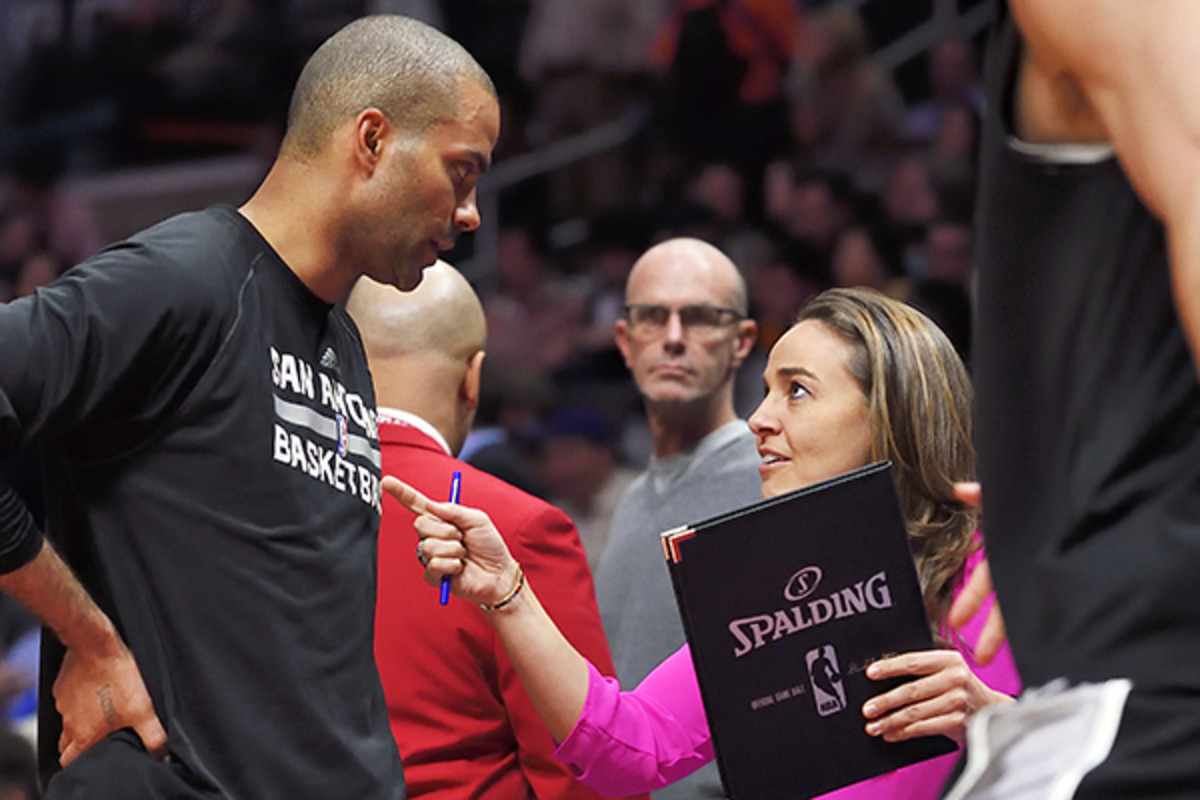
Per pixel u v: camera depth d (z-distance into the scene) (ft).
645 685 14.28
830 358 14.12
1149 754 6.61
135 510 10.95
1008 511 7.34
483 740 14.89
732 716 11.49
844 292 14.67
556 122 50.65
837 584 11.67
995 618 8.31
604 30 50.52
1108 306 6.89
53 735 11.41
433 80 11.96
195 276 10.93
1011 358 7.27
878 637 11.65
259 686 11.03
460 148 12.09
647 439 41.29
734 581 11.61
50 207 53.88
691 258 20.36
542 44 51.21
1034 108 7.05
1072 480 7.03
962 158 44.19
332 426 12.16
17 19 55.47
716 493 19.43
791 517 11.70
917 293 40.29
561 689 13.17
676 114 48.52
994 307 7.34
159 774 10.73
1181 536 6.73
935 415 13.91
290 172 12.05
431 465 15.43
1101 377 6.93
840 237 43.19
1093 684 6.86
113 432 10.88
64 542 11.35
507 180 50.34
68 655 10.89
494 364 36.55
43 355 10.02
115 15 55.31
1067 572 7.02
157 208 54.08
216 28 55.06
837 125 46.73
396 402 15.92
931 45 48.47
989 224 7.34
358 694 11.75
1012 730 7.18
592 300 45.93
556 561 14.90
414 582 14.84
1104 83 6.42
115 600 10.99
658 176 48.34
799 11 50.19
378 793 11.66
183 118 54.65
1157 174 6.18
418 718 14.71
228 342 11.09
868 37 49.83
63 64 55.16
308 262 12.03
